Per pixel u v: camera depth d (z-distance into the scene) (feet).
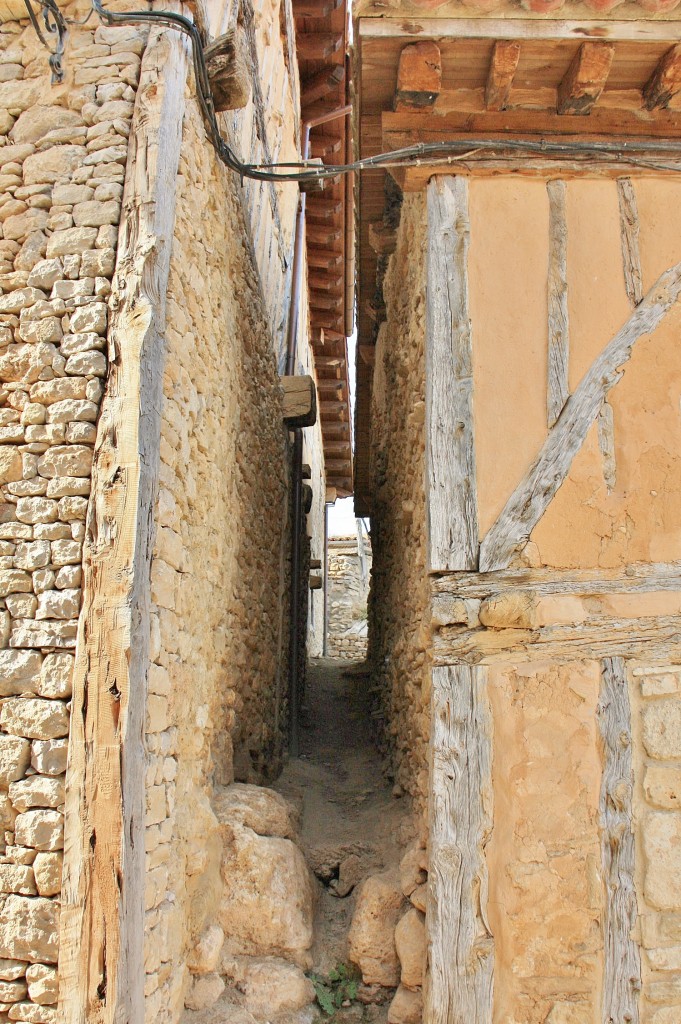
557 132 12.13
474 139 12.05
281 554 23.31
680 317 11.59
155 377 10.22
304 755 22.70
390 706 18.89
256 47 18.74
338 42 27.68
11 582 9.43
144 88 11.31
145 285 10.21
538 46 11.26
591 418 11.19
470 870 9.98
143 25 11.87
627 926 9.89
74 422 9.86
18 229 10.86
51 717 8.95
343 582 47.62
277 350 23.62
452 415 11.22
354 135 15.10
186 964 11.03
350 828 16.02
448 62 11.60
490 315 11.56
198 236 12.89
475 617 10.61
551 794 10.17
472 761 10.23
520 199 12.00
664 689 10.43
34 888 8.55
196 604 12.41
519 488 10.98
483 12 10.93
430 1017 9.63
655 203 12.03
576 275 11.71
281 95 23.09
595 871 10.00
